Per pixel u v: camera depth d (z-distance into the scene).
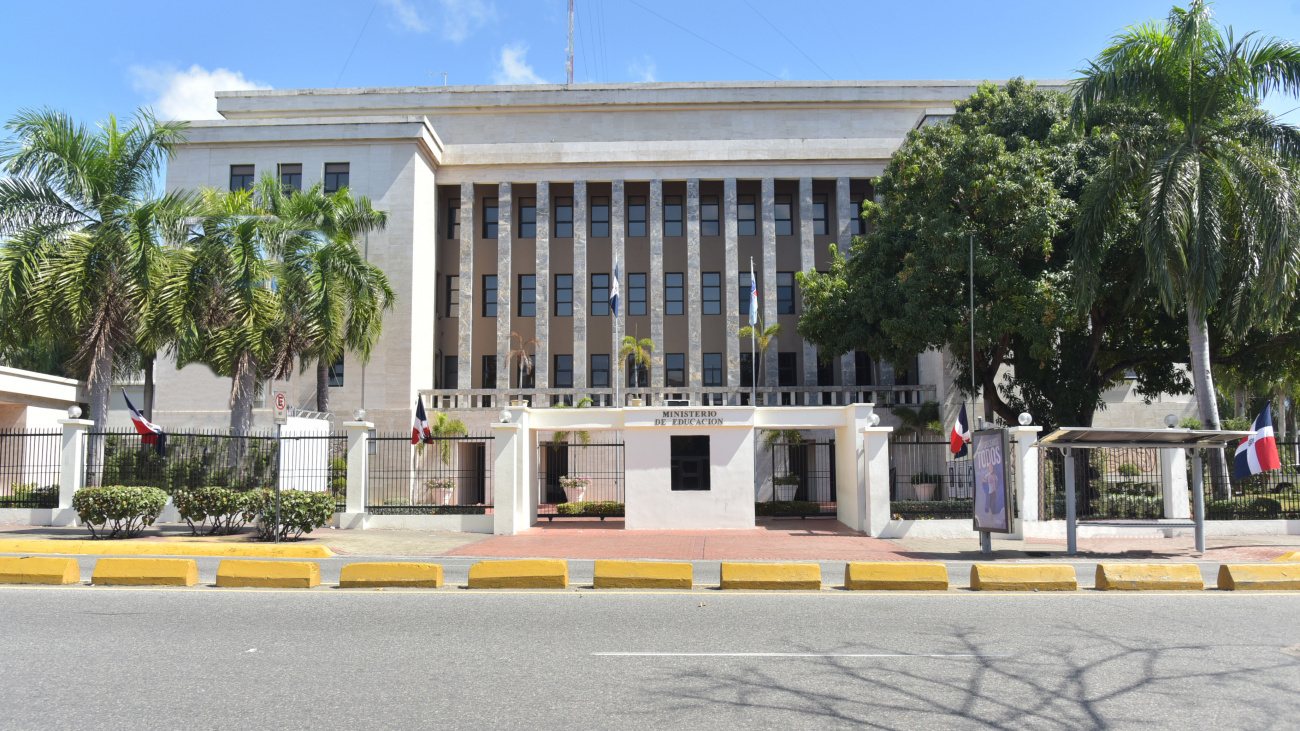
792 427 22.95
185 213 21.92
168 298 21.12
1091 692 6.31
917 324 24.92
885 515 19.84
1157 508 20.33
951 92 39.31
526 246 38.03
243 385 22.80
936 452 32.22
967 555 16.25
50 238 20.58
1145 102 20.47
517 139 39.69
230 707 5.82
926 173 25.69
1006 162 23.88
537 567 11.30
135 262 20.30
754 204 38.53
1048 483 20.20
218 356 23.23
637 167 37.06
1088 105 20.80
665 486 22.22
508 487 20.62
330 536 18.80
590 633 8.27
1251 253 18.98
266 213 24.09
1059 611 9.57
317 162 34.38
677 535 20.39
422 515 21.16
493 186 38.03
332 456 25.12
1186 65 19.64
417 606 9.73
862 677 6.67
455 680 6.53
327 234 26.78
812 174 36.81
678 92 39.47
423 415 21.67
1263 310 19.09
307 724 5.46
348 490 21.09
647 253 38.06
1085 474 20.50
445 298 37.53
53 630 8.31
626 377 36.31
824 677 6.67
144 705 5.87
